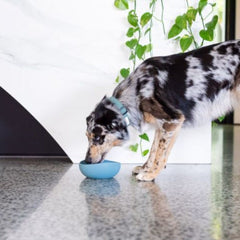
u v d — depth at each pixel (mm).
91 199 1487
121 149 2248
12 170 2064
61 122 2258
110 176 1853
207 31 2152
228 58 1915
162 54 2217
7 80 2234
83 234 1124
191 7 2162
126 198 1503
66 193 1576
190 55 1948
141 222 1222
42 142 2520
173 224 1203
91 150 1840
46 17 2195
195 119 1955
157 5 2191
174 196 1533
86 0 2186
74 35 2207
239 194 1560
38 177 1888
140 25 2189
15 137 2508
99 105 1856
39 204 1417
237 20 5500
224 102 1939
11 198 1496
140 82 1869
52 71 2230
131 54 2184
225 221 1229
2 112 2482
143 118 1888
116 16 2197
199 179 1849
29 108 2252
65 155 2541
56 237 1104
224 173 1992
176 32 2164
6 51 2213
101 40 2209
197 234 1121
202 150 2271
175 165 2230
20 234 1126
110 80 2232
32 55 2219
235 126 5363
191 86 1904
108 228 1170
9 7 2188
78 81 2236
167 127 1845
